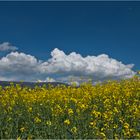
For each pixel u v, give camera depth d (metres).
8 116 17.62
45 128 16.41
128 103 19.33
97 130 16.03
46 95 22.27
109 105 19.22
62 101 21.33
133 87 23.41
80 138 15.43
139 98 21.17
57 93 22.58
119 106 19.55
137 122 16.77
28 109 19.19
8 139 15.47
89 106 19.80
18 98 21.84
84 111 19.00
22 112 18.73
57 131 16.14
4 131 16.38
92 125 16.77
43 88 24.53
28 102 21.00
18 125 17.11
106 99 19.84
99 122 17.05
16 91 23.56
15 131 16.23
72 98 20.27
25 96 22.16
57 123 16.97
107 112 17.72
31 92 23.84
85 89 23.72
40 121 16.91
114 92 22.22
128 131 15.51
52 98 21.84
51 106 20.31
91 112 18.27
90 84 24.61
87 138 15.48
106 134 15.81
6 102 20.91
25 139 15.74
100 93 22.36
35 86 24.80
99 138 15.50
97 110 19.22
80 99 20.58
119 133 16.09
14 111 18.64
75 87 24.78
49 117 18.50
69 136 15.68
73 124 16.69
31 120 17.97
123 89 22.84
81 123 16.84
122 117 17.41
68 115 18.41
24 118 17.80
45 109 19.81
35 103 21.02
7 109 19.22
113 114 17.92
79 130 15.95
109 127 16.25
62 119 18.09
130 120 17.64
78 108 19.14
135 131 15.79
